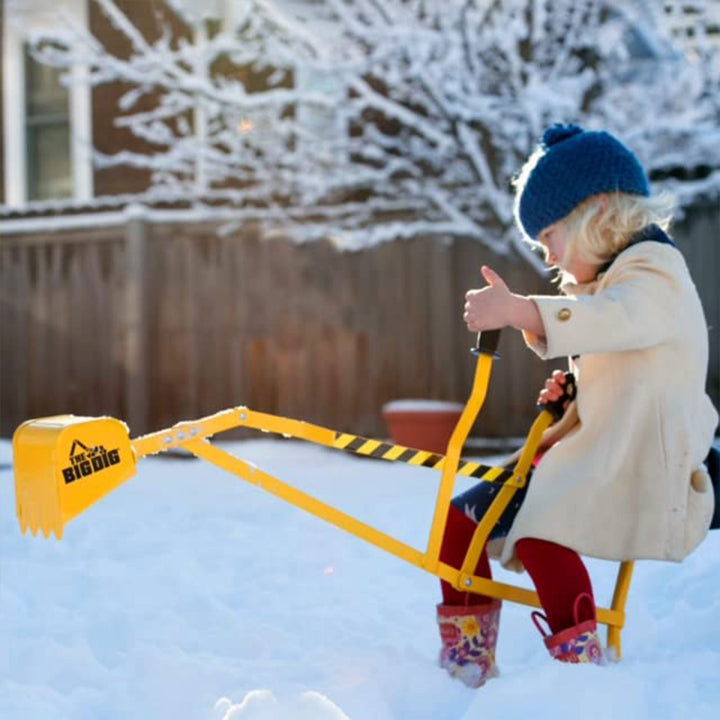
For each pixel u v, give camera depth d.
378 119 10.12
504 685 2.26
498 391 8.91
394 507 5.36
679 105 9.11
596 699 2.18
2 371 9.97
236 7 10.24
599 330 2.39
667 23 9.16
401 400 9.20
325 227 9.33
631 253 2.49
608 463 2.46
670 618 3.12
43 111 11.67
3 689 2.60
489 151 9.57
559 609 2.45
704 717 2.15
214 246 9.60
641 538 2.44
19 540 4.55
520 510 2.50
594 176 2.52
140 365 9.52
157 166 10.16
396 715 2.49
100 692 2.66
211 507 5.60
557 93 8.95
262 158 10.39
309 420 9.39
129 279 9.59
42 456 2.17
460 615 2.67
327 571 4.09
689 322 2.48
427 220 9.52
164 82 9.91
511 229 8.86
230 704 2.29
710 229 8.69
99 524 4.95
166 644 3.09
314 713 2.07
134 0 11.02
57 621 3.32
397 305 9.23
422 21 9.45
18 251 9.95
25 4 11.34
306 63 9.43
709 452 2.60
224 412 2.44
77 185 11.40
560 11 9.12
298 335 9.44
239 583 3.96
